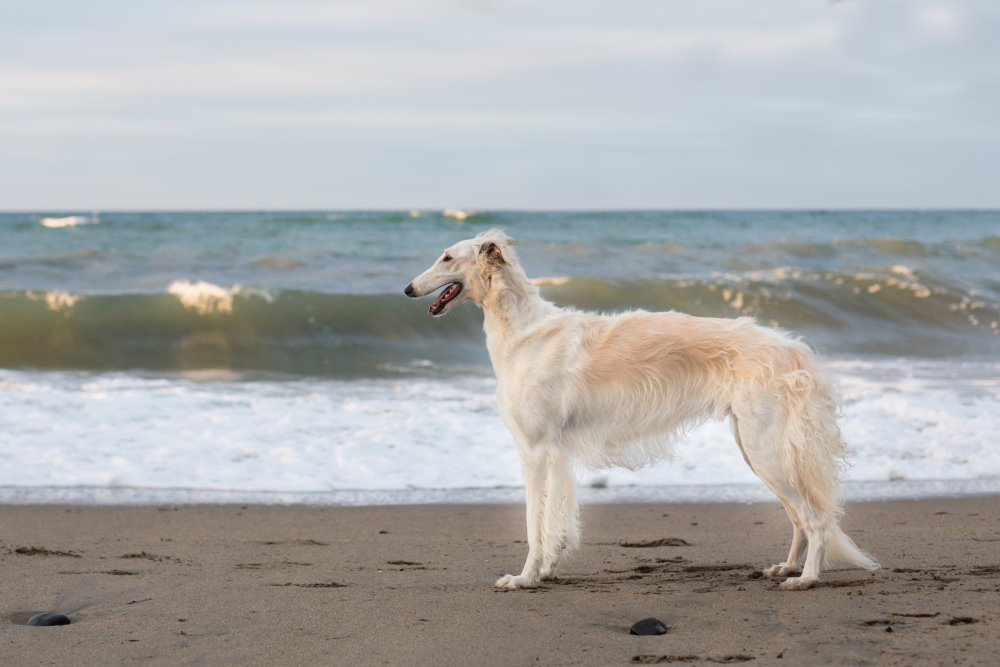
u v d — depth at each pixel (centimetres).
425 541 640
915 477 834
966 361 1479
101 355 1467
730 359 500
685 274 2294
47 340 1531
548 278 2039
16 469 812
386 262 2423
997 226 4956
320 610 444
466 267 532
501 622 422
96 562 564
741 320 520
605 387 511
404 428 962
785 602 451
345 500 762
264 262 2325
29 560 566
